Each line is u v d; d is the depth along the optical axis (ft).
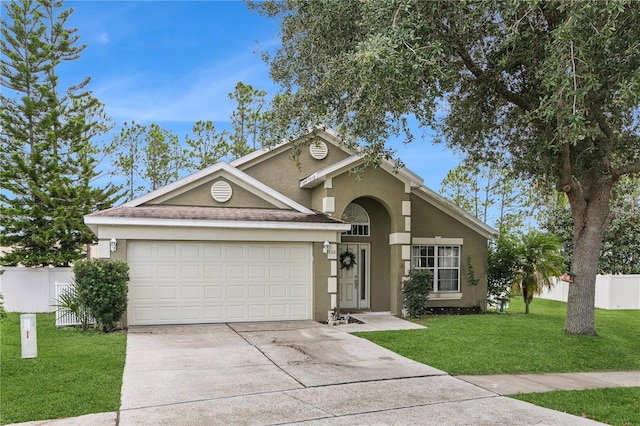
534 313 68.13
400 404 25.39
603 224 43.83
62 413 23.31
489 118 44.91
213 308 49.37
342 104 34.88
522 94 41.68
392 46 26.91
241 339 41.39
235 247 50.26
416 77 29.48
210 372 30.96
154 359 33.91
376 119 34.06
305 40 36.35
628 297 80.38
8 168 69.46
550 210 91.91
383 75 27.45
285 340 41.24
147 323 47.39
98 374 29.66
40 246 69.97
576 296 44.27
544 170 42.45
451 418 23.43
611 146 40.63
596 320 58.13
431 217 62.03
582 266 44.01
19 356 33.68
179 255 48.55
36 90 74.38
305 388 27.89
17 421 22.30
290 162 59.11
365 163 48.26
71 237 71.20
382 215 60.34
